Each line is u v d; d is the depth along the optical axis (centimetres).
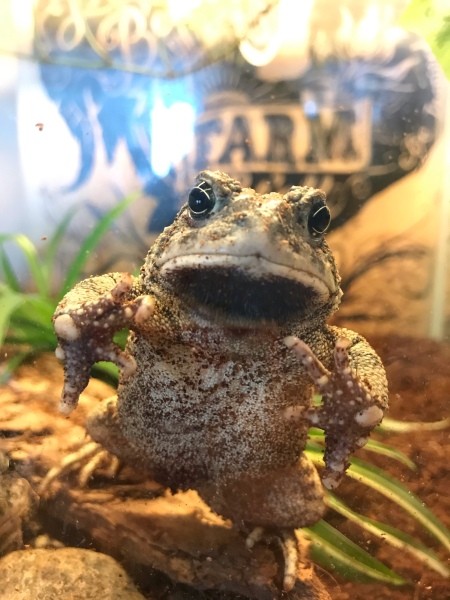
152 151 17
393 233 18
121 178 18
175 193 18
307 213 7
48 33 16
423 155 18
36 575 7
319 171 18
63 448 10
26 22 16
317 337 7
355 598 8
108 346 7
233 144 17
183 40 16
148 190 18
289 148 17
